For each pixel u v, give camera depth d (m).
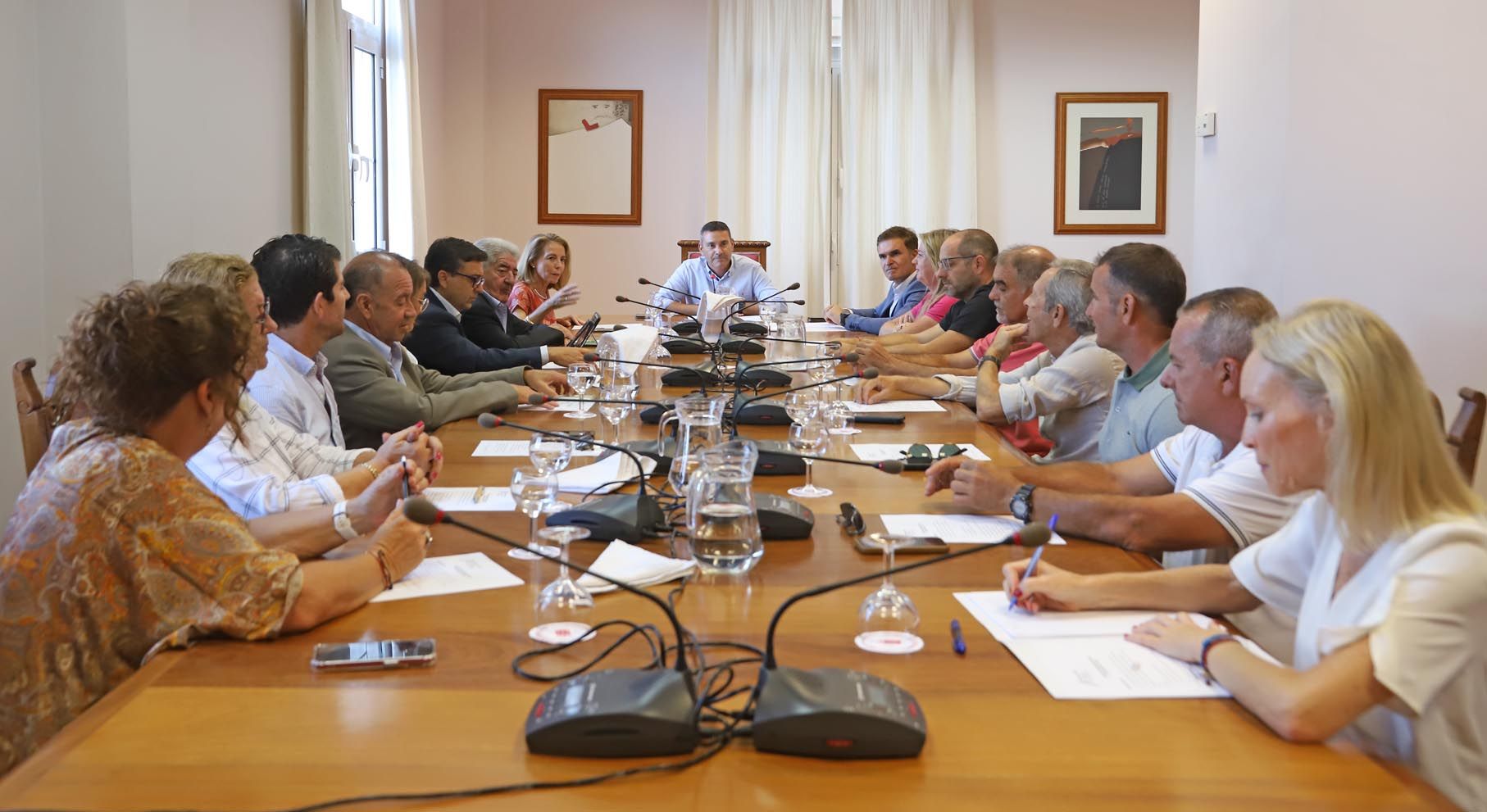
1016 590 1.77
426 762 1.27
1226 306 2.21
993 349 4.07
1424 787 1.22
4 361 4.14
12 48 4.16
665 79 9.26
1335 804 1.18
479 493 2.51
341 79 6.45
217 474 2.45
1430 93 3.78
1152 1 9.16
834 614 1.76
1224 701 1.45
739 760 1.28
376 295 3.64
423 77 8.55
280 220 6.07
